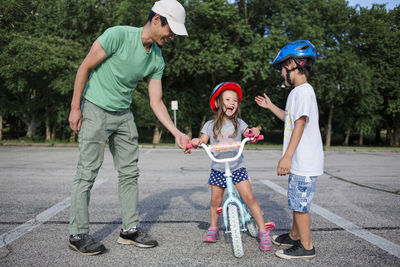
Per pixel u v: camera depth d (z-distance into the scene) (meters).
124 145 2.97
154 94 3.14
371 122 22.58
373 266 2.53
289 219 3.84
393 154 15.42
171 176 7.09
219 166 3.03
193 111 19.86
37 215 3.84
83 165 2.75
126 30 2.73
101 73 2.75
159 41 2.78
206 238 3.03
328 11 19.38
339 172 8.20
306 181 2.63
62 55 14.48
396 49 21.27
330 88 18.55
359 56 21.62
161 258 2.67
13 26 16.09
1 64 14.64
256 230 3.22
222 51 16.42
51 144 15.82
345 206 4.48
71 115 2.74
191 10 16.22
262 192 5.43
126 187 2.99
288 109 2.77
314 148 2.65
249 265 2.54
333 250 2.86
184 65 16.50
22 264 2.50
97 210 4.13
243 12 19.20
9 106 16.55
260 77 18.92
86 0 15.21
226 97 3.10
